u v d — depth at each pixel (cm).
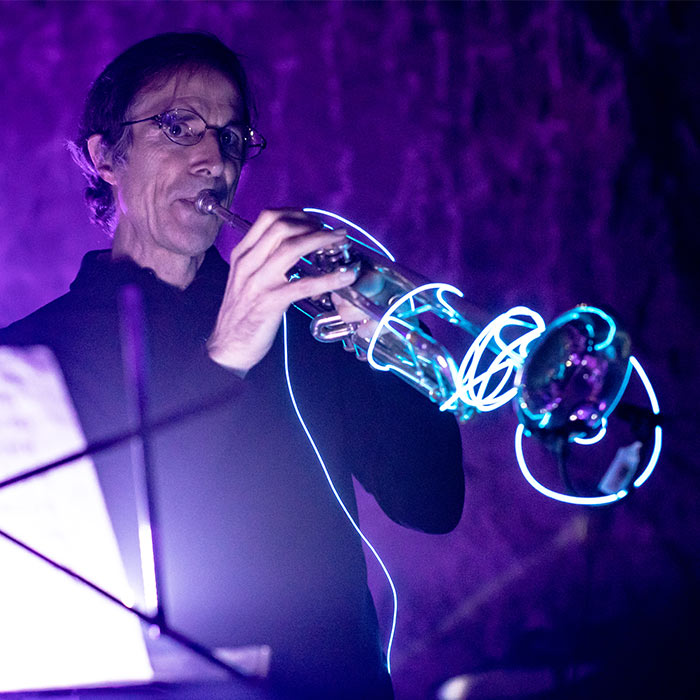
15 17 505
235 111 277
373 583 524
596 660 506
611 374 187
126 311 182
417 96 530
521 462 199
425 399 262
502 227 535
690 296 520
